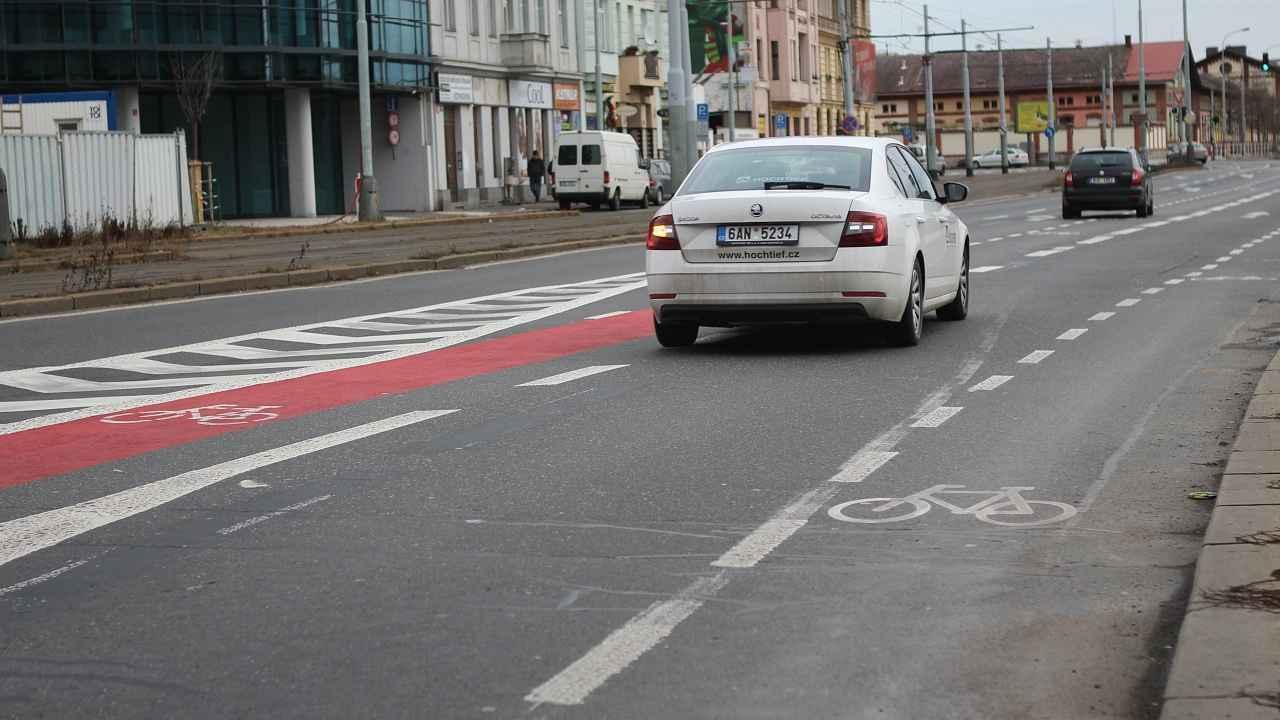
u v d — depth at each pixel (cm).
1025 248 2972
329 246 3541
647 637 571
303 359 1493
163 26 5244
